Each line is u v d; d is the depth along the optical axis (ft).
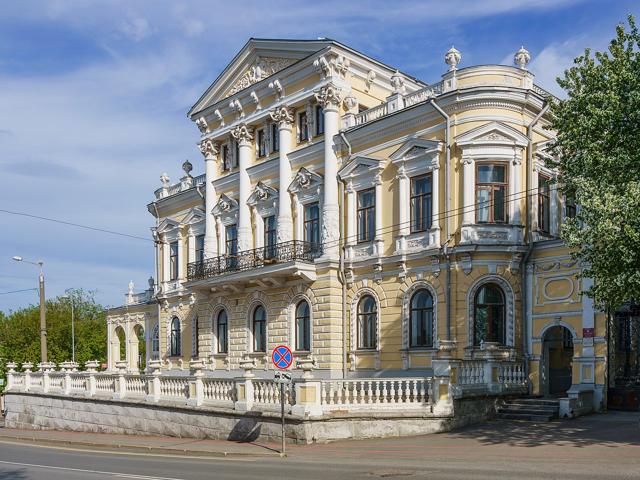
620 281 56.85
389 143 97.35
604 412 76.38
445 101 89.20
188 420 84.79
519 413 75.66
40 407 122.83
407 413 70.13
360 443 66.69
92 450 79.41
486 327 86.28
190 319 135.74
